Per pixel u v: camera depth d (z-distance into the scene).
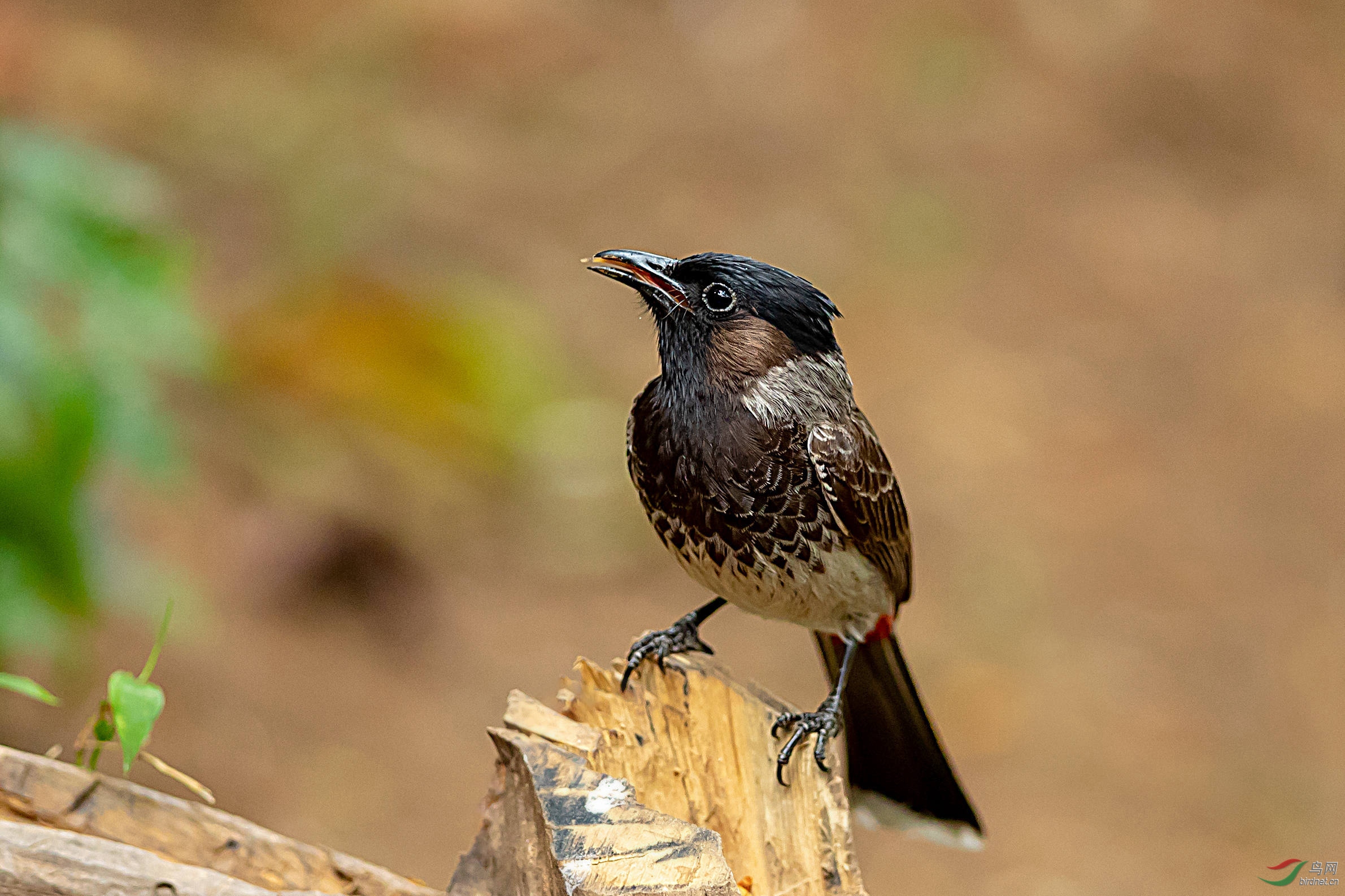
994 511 14.32
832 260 17.03
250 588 11.93
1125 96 20.88
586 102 18.52
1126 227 18.62
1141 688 12.73
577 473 13.80
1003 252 17.84
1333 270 18.41
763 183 17.91
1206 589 13.78
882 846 11.16
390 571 12.52
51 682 10.12
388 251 15.08
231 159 15.66
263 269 14.21
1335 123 21.08
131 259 7.04
